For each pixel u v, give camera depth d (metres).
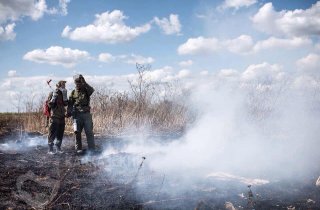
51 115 8.88
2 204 5.17
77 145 9.25
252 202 5.71
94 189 6.06
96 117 13.62
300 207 5.74
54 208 5.21
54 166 7.47
